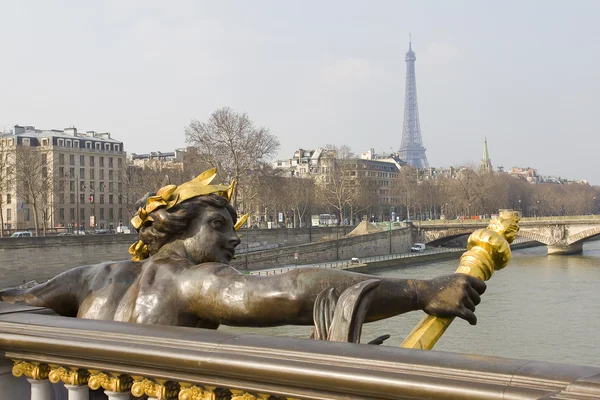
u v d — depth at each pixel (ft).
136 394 9.61
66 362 10.20
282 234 304.91
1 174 268.21
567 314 139.95
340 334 9.77
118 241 209.46
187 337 9.14
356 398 7.53
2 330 10.80
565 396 6.09
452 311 10.51
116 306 12.79
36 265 183.93
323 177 538.47
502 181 549.13
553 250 342.85
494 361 7.06
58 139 372.58
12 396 11.38
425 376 7.01
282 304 10.85
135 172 399.85
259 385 8.34
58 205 341.21
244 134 271.90
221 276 11.77
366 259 283.59
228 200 13.97
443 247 415.03
